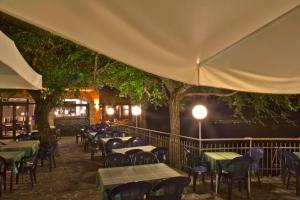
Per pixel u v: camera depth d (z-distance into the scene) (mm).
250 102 10547
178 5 1347
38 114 11641
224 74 2178
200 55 1964
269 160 8953
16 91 12391
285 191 7258
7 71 3564
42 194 7156
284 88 2264
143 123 18562
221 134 18016
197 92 10664
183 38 1707
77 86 11062
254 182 8062
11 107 20469
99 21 1554
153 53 1934
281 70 2076
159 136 10938
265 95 10195
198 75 2158
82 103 22688
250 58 1967
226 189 7332
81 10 1452
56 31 1745
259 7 1369
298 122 13414
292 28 1579
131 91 11859
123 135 12641
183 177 4730
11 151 8508
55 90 10414
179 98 10219
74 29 1684
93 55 10758
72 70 10484
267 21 1518
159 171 5574
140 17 1475
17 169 7594
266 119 17312
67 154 13133
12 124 20219
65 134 22188
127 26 1585
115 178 5086
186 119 16766
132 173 5422
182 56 1975
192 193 6996
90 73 10930
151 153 6922
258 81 2197
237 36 1703
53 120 20516
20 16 1586
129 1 1326
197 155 8203
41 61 9531
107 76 11242
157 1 1314
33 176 8562
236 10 1396
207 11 1401
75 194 7156
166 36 1683
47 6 1441
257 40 1730
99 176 5332
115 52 1979
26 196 6996
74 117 22547
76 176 8914
